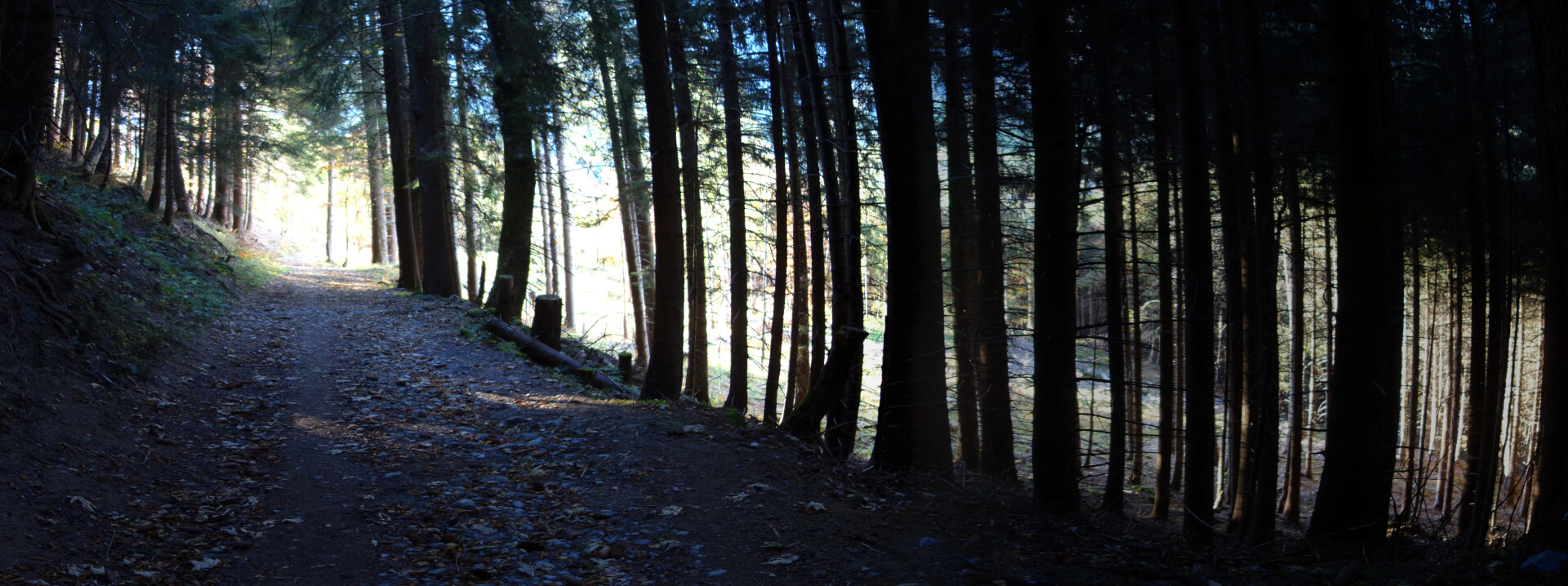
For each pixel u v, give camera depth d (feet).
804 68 36.70
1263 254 27.22
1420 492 26.13
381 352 39.86
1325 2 22.03
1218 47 26.45
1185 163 23.58
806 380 48.70
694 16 41.60
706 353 45.09
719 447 25.40
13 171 28.94
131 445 21.53
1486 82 28.91
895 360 24.52
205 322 39.58
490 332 45.57
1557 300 17.67
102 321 28.14
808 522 19.72
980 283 32.78
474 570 16.22
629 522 19.58
